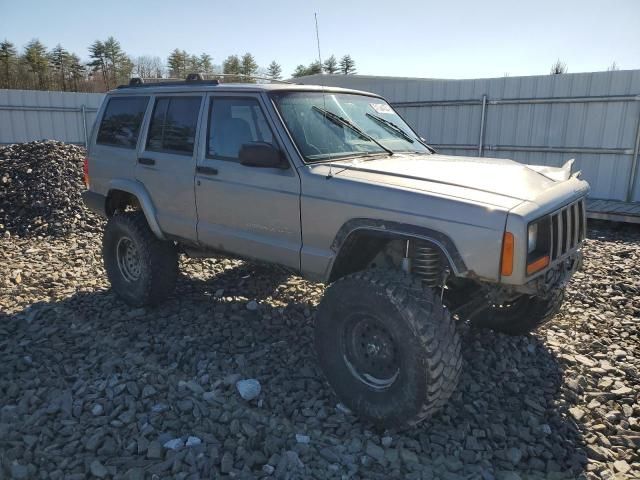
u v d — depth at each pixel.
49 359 4.24
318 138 4.00
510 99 11.94
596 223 10.35
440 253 3.22
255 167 4.00
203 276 6.20
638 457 3.14
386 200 3.32
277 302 5.36
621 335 4.75
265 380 3.87
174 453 3.05
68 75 70.25
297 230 3.80
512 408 3.63
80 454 3.08
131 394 3.70
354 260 3.74
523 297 4.30
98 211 5.57
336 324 3.47
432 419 3.45
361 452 3.13
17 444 3.14
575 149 11.37
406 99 13.41
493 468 3.06
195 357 4.19
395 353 3.24
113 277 5.39
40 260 7.03
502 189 3.27
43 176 9.68
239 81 5.05
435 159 4.16
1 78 61.88
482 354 4.28
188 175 4.50
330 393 3.73
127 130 5.24
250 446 3.16
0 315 5.06
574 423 3.48
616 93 10.70
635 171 10.76
